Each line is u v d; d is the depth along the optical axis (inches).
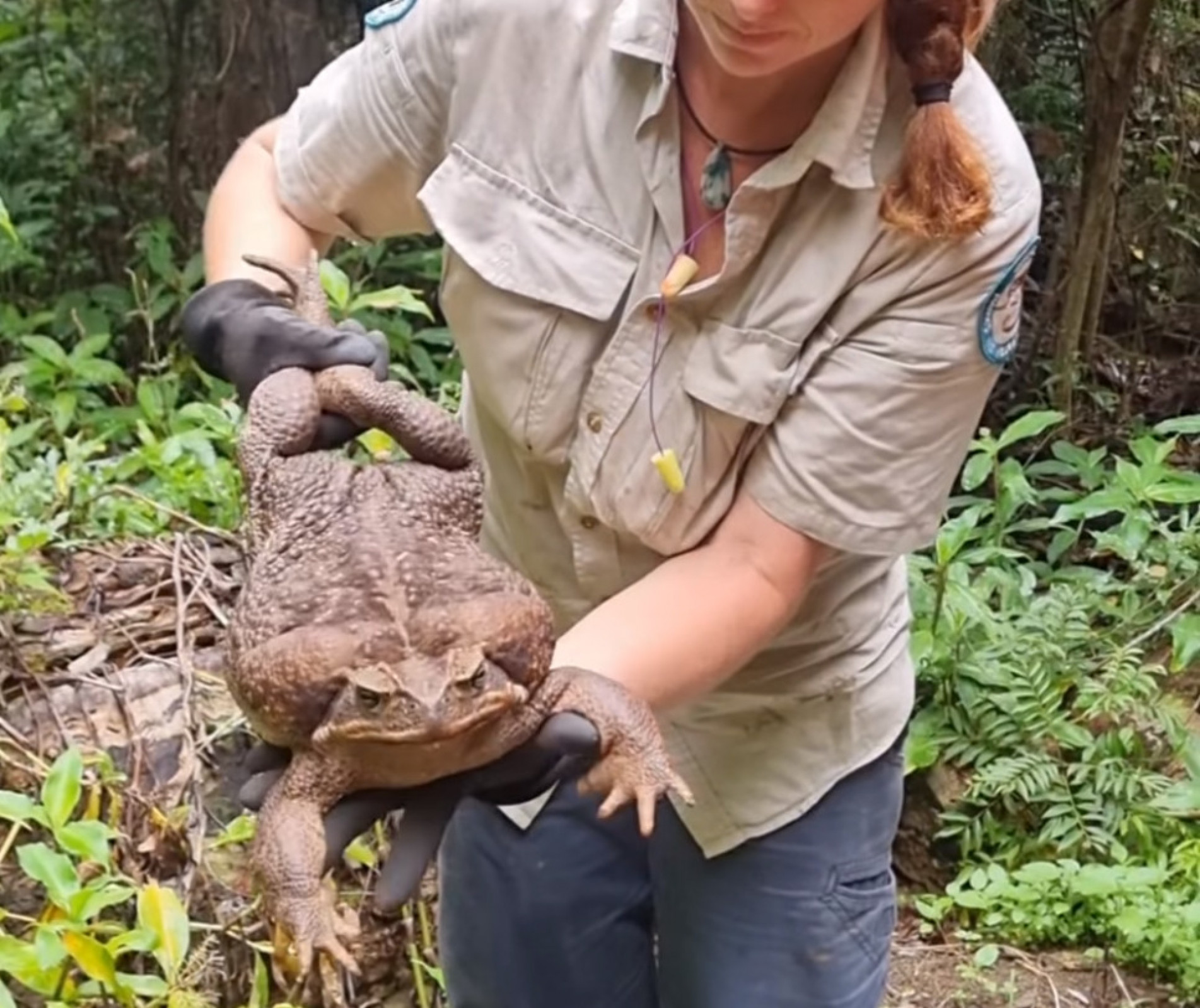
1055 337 200.4
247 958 89.5
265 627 48.2
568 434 66.6
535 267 64.6
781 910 76.3
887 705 75.7
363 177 70.6
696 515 64.2
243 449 57.4
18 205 193.2
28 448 143.0
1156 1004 120.4
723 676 60.5
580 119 63.8
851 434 61.0
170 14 197.8
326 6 197.3
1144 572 151.6
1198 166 213.0
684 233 62.9
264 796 48.7
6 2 202.7
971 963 125.4
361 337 61.7
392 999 98.7
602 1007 84.4
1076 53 196.1
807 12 53.2
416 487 54.7
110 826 86.6
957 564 144.8
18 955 74.2
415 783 47.4
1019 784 131.4
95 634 105.7
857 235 60.1
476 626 47.4
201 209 198.1
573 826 79.7
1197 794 127.7
